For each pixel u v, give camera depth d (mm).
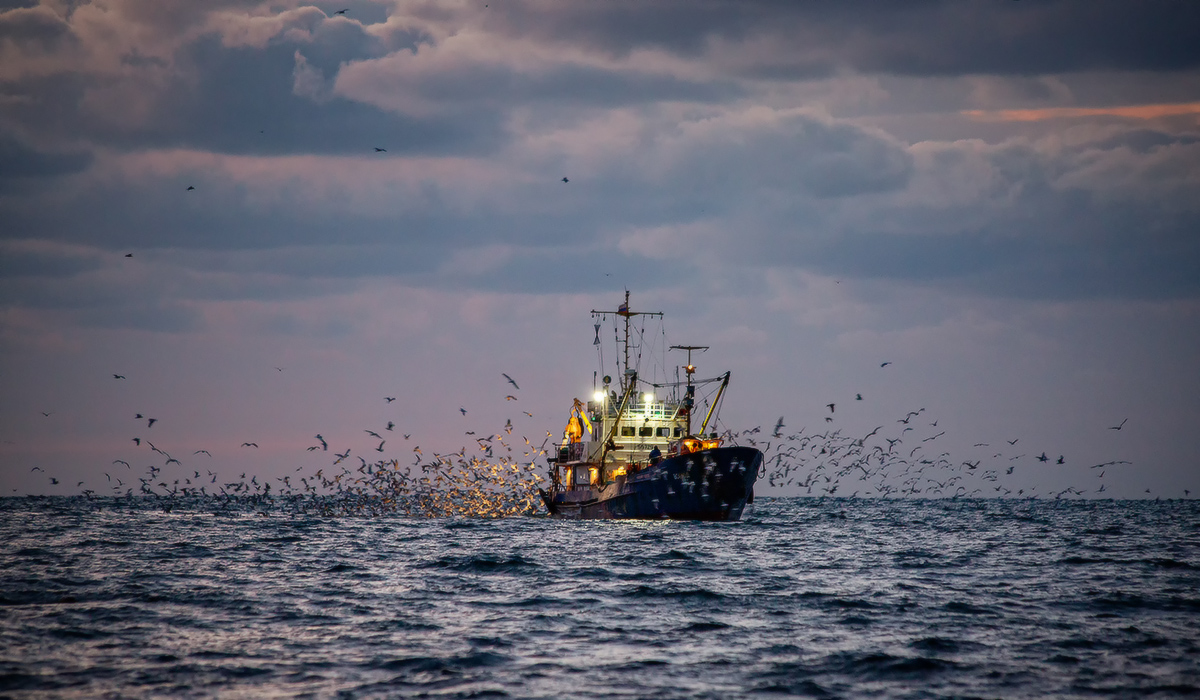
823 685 23156
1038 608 34062
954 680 23719
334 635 28469
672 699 21844
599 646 27141
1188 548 60906
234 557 50875
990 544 64125
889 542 64938
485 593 37031
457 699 21719
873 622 31047
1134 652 26750
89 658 25344
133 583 39406
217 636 28234
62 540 62094
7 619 30578
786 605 34406
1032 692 22734
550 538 63125
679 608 33625
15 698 21750
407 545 58688
